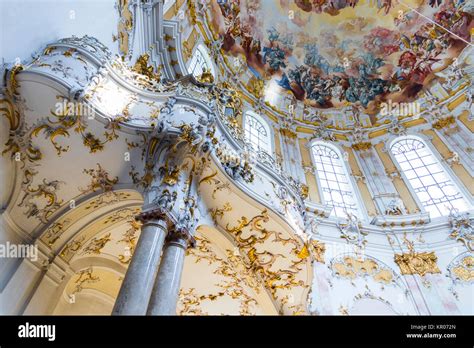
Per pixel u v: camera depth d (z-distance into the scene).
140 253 4.54
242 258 7.18
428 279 10.24
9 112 5.05
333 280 9.98
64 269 6.50
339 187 14.37
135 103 6.00
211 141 6.18
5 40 4.60
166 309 4.38
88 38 5.78
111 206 6.42
